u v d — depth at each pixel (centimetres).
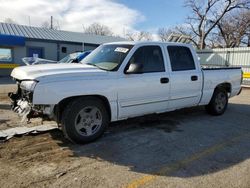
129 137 518
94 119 481
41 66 496
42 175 355
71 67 487
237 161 420
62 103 453
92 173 366
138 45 536
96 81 464
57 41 2395
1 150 433
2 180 339
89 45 2620
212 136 544
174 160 416
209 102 704
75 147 457
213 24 3578
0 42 2042
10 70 2139
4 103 845
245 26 3653
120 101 499
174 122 643
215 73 693
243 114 767
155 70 554
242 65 1936
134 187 332
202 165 401
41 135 509
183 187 335
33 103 414
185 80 607
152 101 550
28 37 2211
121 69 499
